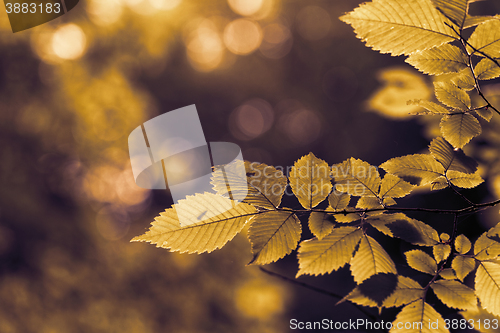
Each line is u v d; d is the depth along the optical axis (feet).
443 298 2.79
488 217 3.13
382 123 4.48
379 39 2.78
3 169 10.00
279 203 2.81
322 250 2.79
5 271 9.72
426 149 3.30
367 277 2.78
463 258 2.81
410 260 2.84
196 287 9.59
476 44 2.76
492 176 3.15
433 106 2.82
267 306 8.65
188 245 2.78
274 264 8.57
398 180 2.83
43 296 9.53
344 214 2.82
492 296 2.78
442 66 2.78
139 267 9.85
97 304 9.54
